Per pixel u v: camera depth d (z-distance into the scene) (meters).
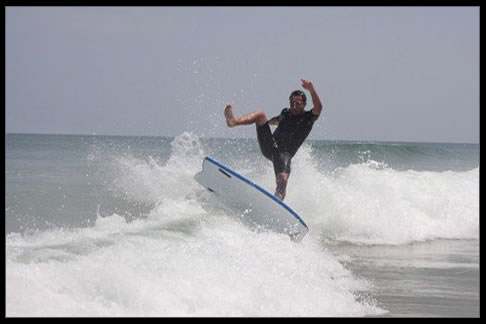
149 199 31.45
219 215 26.98
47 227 23.80
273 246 23.42
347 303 19.08
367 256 27.62
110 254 18.58
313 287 19.78
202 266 18.39
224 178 26.89
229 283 17.69
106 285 15.91
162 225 23.86
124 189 33.75
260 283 18.45
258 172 39.34
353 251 28.53
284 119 28.78
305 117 28.58
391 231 33.41
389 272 24.58
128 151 68.69
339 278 22.27
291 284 19.36
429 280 23.66
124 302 15.51
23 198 29.67
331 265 24.00
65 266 16.78
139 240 20.89
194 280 17.19
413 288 22.14
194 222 24.84
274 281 19.05
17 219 24.83
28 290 15.14
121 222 24.41
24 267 16.39
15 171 40.94
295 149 28.75
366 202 35.19
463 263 27.66
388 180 41.25
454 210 38.97
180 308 15.69
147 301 15.56
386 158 101.56
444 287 22.64
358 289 21.19
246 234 24.30
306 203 34.34
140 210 28.58
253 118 27.50
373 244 30.97
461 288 22.64
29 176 38.31
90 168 44.28
